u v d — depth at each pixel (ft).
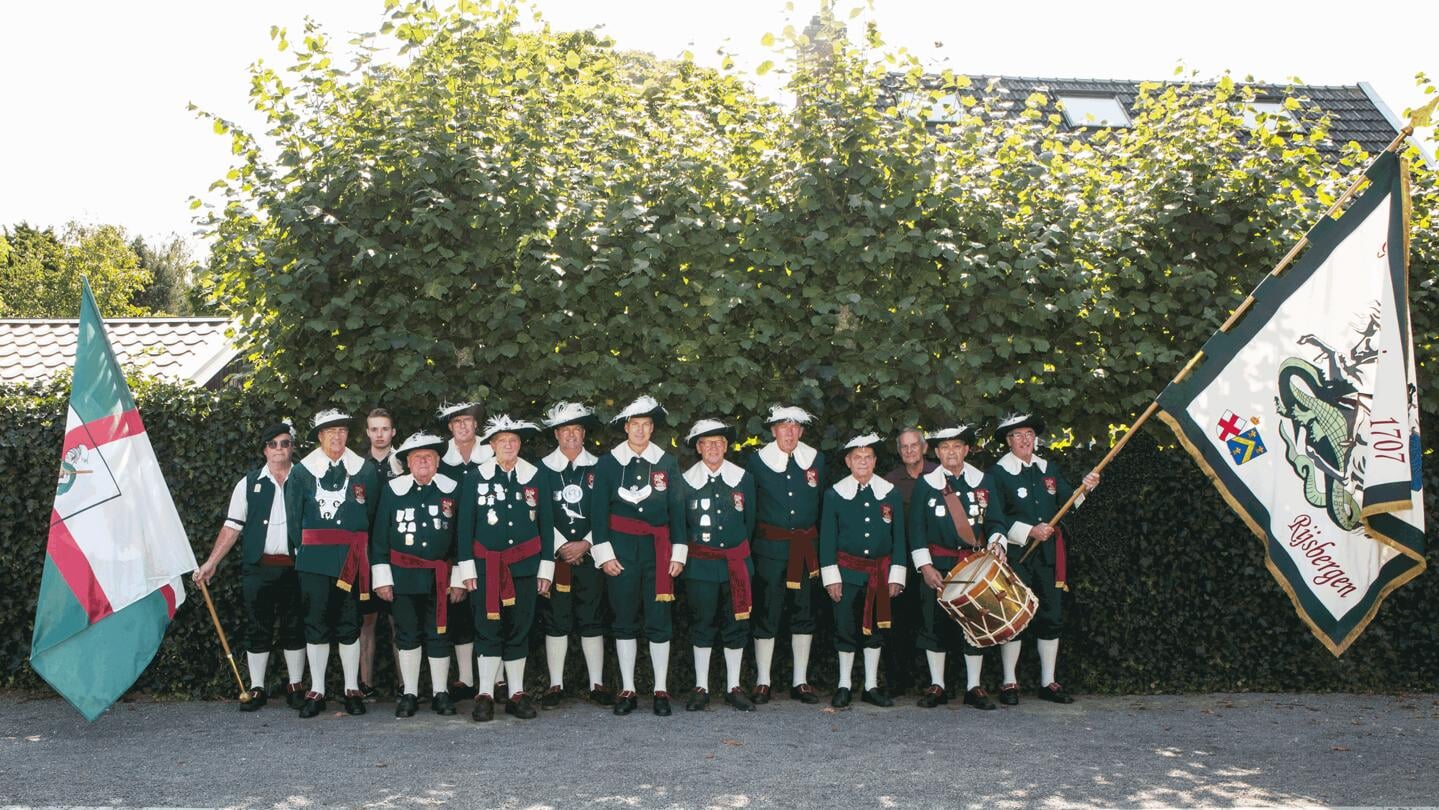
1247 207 29.40
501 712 26.86
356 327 27.09
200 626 28.43
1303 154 30.81
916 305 28.45
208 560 27.12
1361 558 24.41
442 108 28.53
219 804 19.44
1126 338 29.32
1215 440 25.41
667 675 28.84
